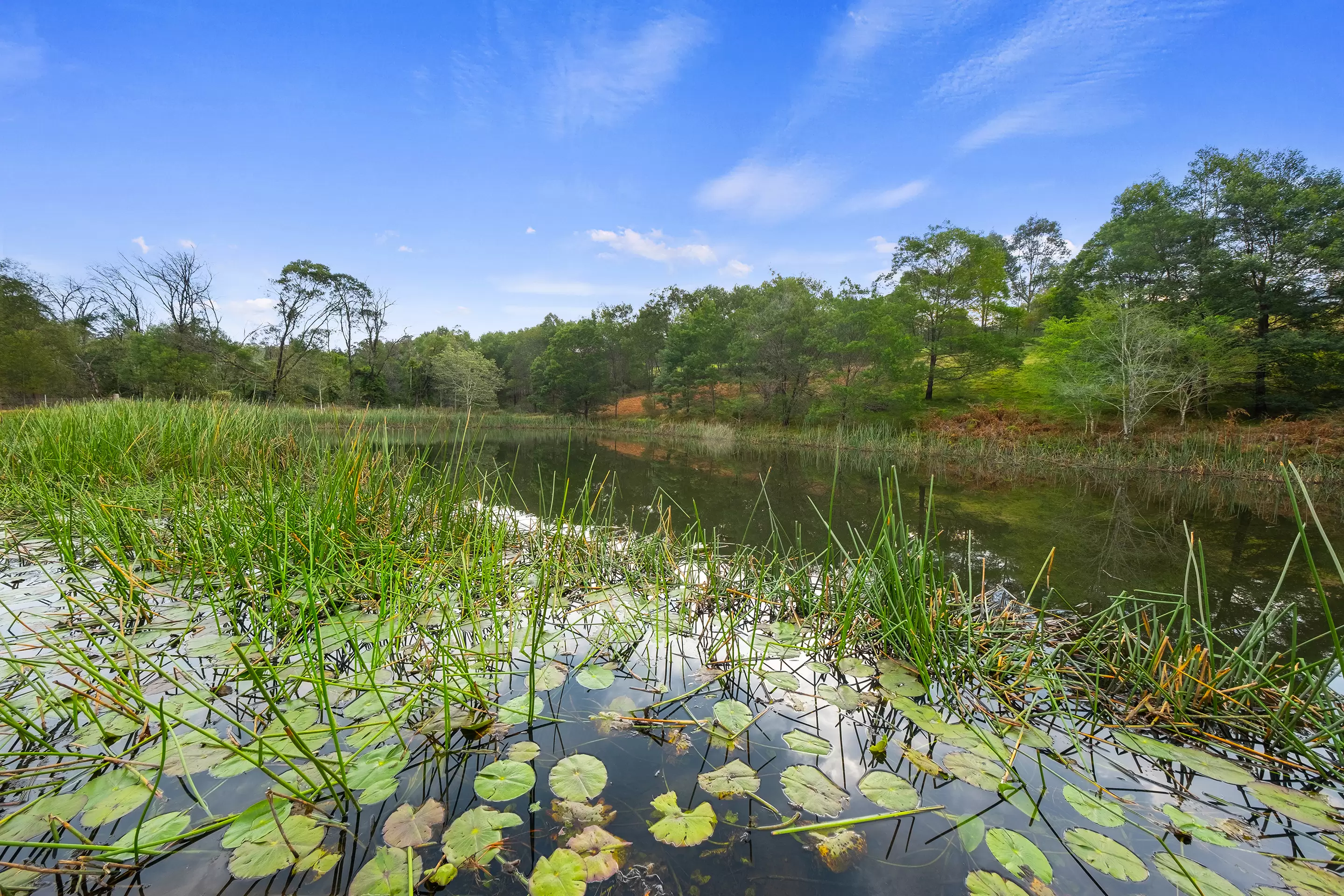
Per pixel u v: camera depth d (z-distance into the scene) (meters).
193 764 1.36
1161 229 17.20
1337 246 13.75
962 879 1.13
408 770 1.42
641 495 7.02
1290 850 1.28
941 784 1.48
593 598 2.86
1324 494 8.94
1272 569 4.13
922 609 2.18
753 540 4.59
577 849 1.15
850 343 20.22
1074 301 22.61
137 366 21.84
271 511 2.61
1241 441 13.03
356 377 33.09
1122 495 8.54
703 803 1.34
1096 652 2.28
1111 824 1.32
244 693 1.74
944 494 8.20
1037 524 5.95
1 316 19.70
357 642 2.08
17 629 2.14
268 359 29.11
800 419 23.30
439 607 2.48
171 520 3.18
